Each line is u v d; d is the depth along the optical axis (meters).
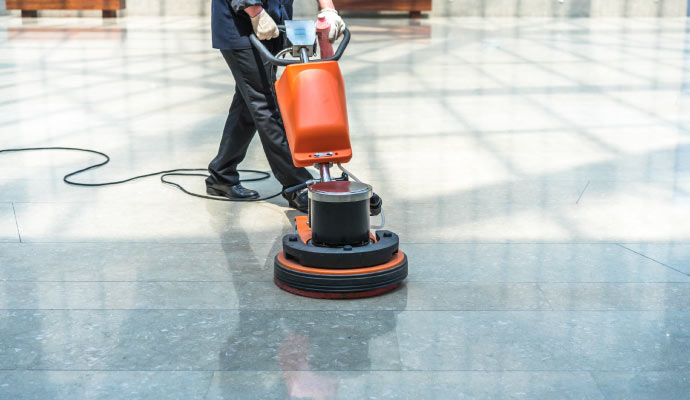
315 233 2.56
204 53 9.62
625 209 3.47
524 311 2.37
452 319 2.31
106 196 3.68
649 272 2.70
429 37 11.60
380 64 8.70
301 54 2.72
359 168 4.25
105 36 11.64
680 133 5.19
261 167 4.32
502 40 11.27
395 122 5.59
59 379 1.95
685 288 2.55
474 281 2.62
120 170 4.18
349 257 2.46
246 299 2.47
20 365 2.02
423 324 2.28
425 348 2.12
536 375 1.97
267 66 3.27
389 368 2.01
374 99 6.55
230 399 1.85
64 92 6.81
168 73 7.98
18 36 11.54
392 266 2.51
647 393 1.88
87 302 2.44
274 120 3.33
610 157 4.50
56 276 2.67
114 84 7.26
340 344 2.14
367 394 1.88
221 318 2.32
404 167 4.27
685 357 2.06
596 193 3.73
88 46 10.35
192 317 2.33
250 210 3.48
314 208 2.54
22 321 2.29
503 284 2.59
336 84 2.66
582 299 2.46
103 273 2.70
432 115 5.86
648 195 3.69
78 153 4.57
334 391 1.89
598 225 3.24
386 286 2.50
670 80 7.61
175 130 5.26
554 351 2.10
